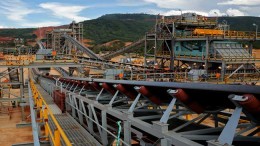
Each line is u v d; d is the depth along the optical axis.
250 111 4.72
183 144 5.46
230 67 42.06
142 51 107.19
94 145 9.56
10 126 22.14
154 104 8.01
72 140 10.09
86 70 39.47
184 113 6.90
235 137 5.48
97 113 12.35
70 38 86.38
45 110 10.12
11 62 31.59
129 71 37.34
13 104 31.25
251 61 39.16
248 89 4.66
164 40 51.38
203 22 51.38
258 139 5.67
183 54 47.59
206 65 41.06
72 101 14.54
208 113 6.96
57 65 35.00
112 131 11.02
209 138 5.98
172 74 37.78
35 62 33.16
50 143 9.20
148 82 7.45
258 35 44.19
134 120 7.62
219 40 42.47
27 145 12.70
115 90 10.73
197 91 5.98
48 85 26.91
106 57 68.88
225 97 5.72
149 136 7.86
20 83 30.33
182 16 51.22
